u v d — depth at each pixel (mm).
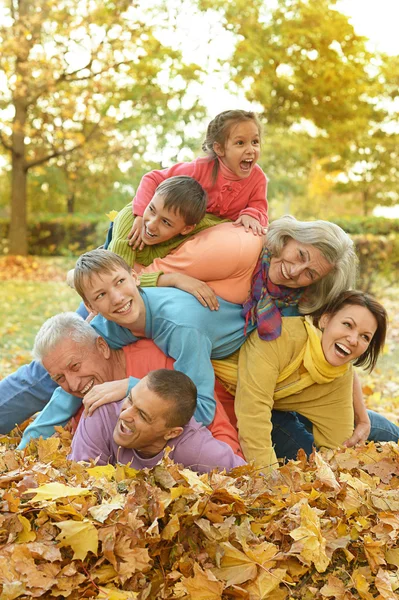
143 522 2018
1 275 15594
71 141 18969
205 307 2928
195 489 2125
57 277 15648
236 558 2055
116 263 2811
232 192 3424
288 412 3232
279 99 19359
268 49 17453
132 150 17766
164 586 1988
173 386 2441
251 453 2822
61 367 2904
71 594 1890
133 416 2441
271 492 2324
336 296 2977
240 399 2902
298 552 2074
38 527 2006
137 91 16953
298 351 2941
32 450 2955
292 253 2930
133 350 2986
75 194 24641
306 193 23453
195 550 2100
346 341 2850
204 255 2979
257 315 2990
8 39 15789
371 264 13039
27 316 10203
